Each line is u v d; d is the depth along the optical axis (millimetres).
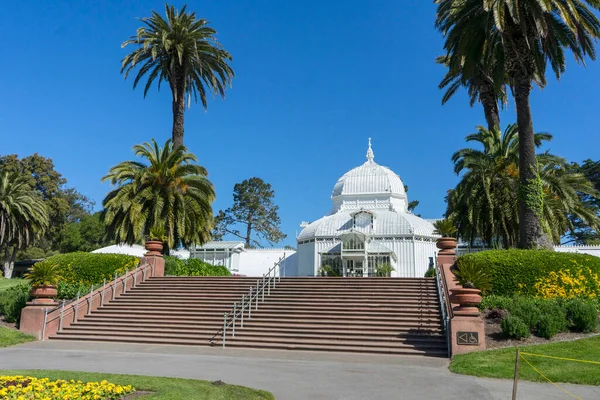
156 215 28375
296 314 18844
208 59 35469
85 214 81438
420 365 13609
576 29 20547
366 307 18891
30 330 19062
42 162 63750
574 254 19922
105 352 15945
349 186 50938
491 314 17125
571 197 26109
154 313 20188
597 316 16594
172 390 9227
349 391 10227
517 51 21422
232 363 13734
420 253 42375
